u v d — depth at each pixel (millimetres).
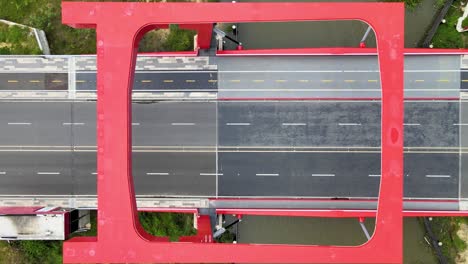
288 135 59156
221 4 45969
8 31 61062
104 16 46031
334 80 59062
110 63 46156
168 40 61719
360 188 58438
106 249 46500
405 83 58562
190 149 59562
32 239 56625
